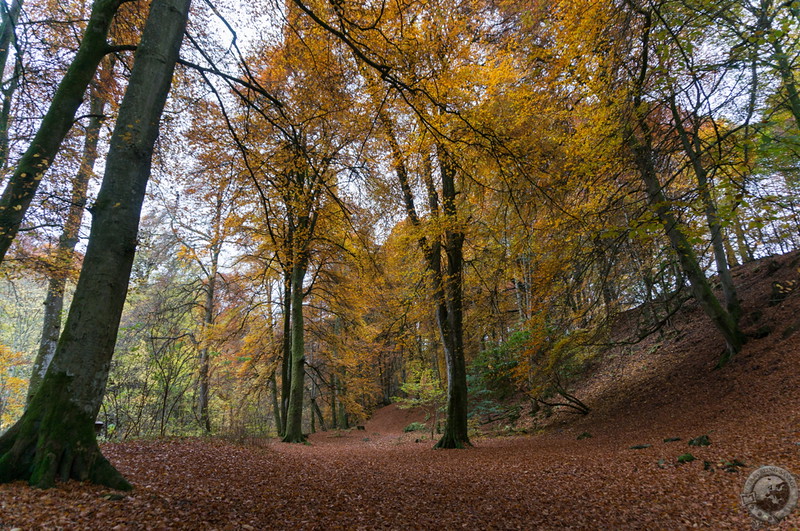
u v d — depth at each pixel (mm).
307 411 33062
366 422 30797
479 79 8008
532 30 8172
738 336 11102
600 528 4449
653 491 5473
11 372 16250
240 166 8258
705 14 5078
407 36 5773
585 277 9078
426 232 10609
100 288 4301
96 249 4363
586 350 14383
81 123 8625
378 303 15898
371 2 5352
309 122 7445
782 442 6184
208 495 4781
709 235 12438
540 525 4578
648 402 12094
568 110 8047
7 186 4828
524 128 8430
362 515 4758
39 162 4957
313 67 6832
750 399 8797
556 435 12820
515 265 12406
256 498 4969
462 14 7062
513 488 6227
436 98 5840
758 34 4773
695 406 10078
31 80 7031
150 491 4500
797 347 9359
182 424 12852
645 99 6379
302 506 4871
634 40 6445
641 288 15969
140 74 4816
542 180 7496
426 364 20062
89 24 5289
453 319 12320
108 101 8453
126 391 10352
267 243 11508
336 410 30734
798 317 10164
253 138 7793
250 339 16641
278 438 15805
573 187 7418
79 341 4180
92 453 4195
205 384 14508
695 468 6059
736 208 4883
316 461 8773
